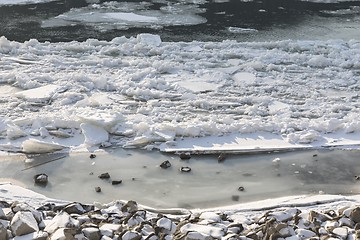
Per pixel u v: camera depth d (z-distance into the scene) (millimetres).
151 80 16047
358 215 9461
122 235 8609
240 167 12336
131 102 15016
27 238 8438
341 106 14781
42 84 15961
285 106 14820
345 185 11758
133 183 11695
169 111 14477
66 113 14195
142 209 10164
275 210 10164
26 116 14062
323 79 16609
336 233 8938
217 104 14883
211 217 9547
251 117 14258
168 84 15969
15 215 8789
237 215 10195
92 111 14195
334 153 12891
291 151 12953
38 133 13438
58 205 10172
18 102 14906
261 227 8977
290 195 11328
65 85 15875
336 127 13719
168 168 12234
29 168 12242
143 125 13461
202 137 13398
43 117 13805
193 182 11766
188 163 12453
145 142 13141
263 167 12359
